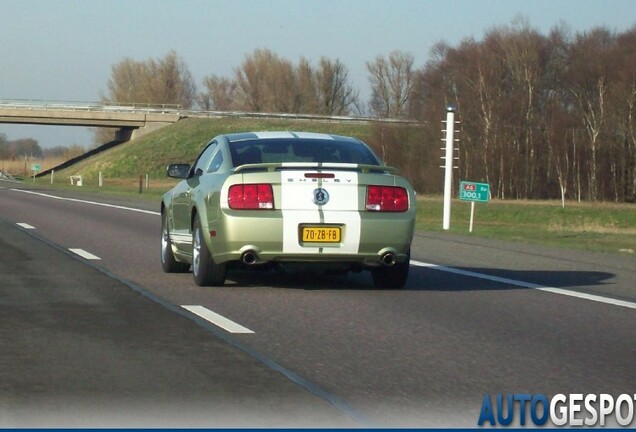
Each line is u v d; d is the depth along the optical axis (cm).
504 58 11675
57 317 1409
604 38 11675
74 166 15600
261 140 1770
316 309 1512
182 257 1894
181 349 1186
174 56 19462
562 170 10975
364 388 1004
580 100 11169
